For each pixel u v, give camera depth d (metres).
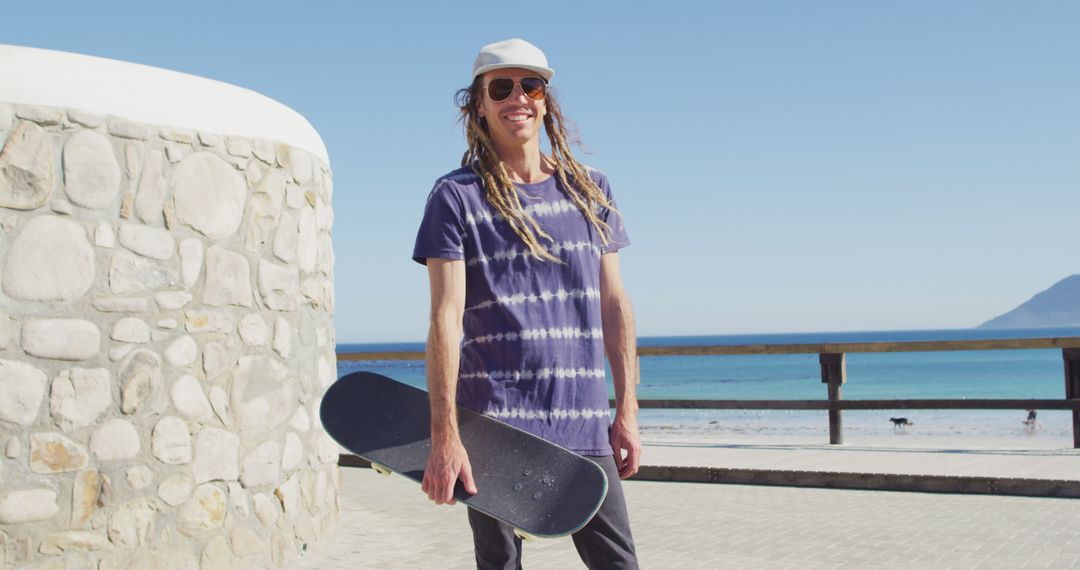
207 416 4.62
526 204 2.55
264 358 4.95
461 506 6.93
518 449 2.39
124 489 4.30
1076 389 8.30
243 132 4.82
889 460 7.76
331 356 5.75
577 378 2.51
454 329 2.44
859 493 6.96
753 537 5.55
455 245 2.49
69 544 4.13
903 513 6.14
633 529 5.84
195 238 4.58
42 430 4.08
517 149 2.61
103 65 4.37
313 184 5.35
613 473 2.53
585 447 2.49
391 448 2.47
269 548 4.93
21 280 4.04
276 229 5.02
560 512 2.24
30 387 4.05
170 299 4.48
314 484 5.38
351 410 2.57
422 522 6.29
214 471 4.64
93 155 4.23
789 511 6.33
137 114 4.38
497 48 2.56
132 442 4.33
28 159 4.07
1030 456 7.80
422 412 2.57
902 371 55.47
